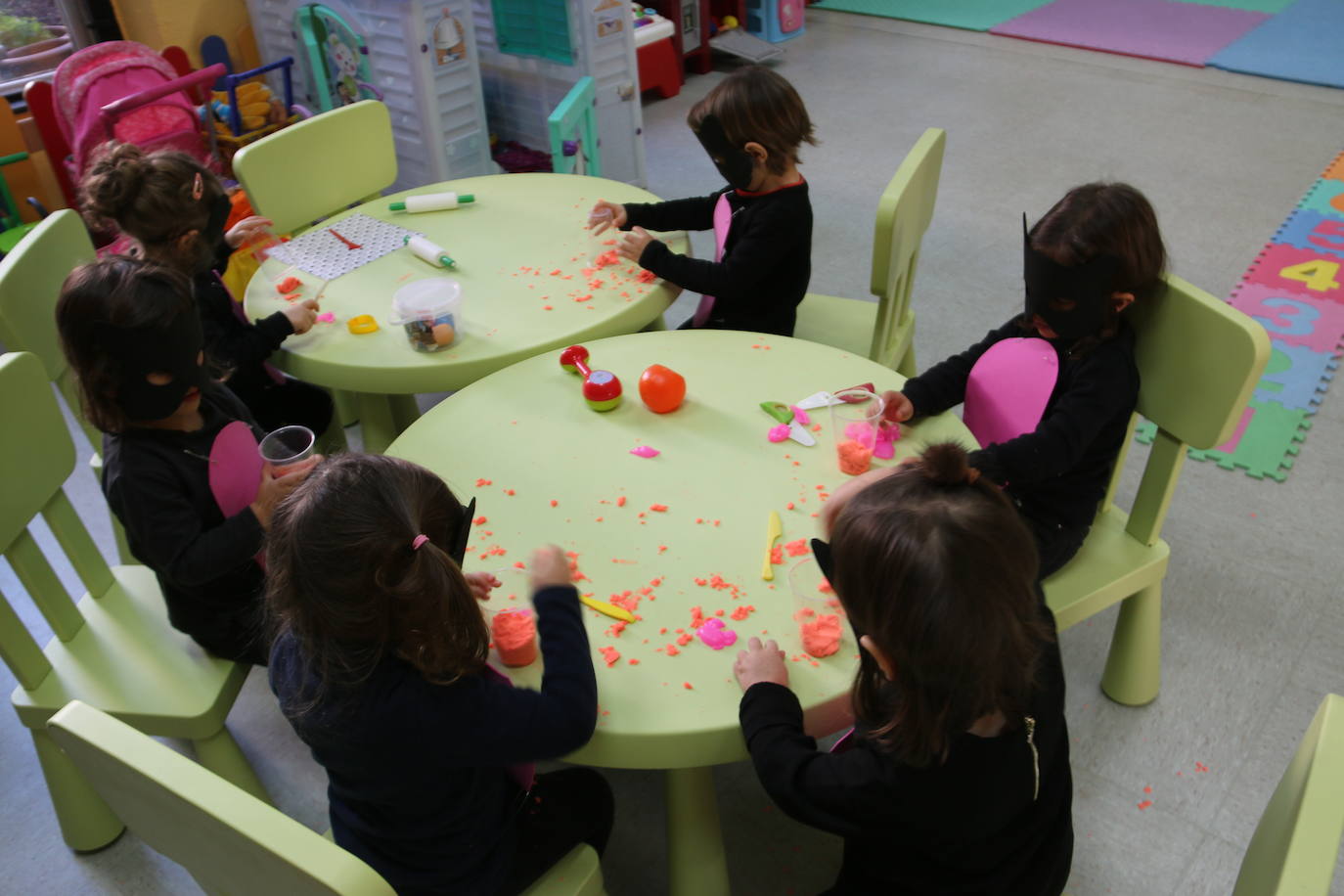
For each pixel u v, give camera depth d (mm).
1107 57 4742
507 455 1463
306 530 889
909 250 1918
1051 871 1074
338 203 2359
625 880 1593
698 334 1737
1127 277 1391
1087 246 1356
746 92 1874
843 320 2217
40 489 1434
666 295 1893
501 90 3691
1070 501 1535
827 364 1639
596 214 2105
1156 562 1594
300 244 2092
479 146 3361
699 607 1193
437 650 942
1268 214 3361
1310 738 876
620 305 1821
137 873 1660
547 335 1736
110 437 1343
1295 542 2137
